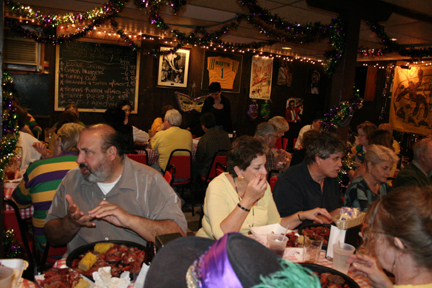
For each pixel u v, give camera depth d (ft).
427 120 23.17
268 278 1.41
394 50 17.79
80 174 5.57
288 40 13.58
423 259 2.81
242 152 5.69
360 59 25.14
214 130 14.14
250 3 10.73
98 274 3.80
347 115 11.76
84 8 14.51
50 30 17.93
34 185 6.43
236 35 18.97
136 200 5.56
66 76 19.04
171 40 21.57
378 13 11.89
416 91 23.71
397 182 8.68
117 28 18.06
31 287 3.77
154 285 1.99
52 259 6.63
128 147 13.25
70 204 4.54
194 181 16.24
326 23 14.99
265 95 26.25
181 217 5.47
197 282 1.59
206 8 13.44
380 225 3.04
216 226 5.33
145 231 4.82
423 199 2.90
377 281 3.78
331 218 5.90
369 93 26.22
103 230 5.57
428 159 8.38
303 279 1.45
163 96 22.34
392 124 25.52
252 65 25.04
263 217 6.16
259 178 5.12
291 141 28.30
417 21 13.66
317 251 4.79
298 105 28.12
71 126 7.06
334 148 6.75
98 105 20.22
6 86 6.35
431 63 22.67
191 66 22.80
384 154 7.06
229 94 24.75
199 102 23.32
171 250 2.02
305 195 7.17
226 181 6.04
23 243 6.72
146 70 21.40
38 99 18.42
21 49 17.30
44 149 9.15
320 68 28.60
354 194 7.32
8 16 15.96
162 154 13.94
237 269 1.43
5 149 6.30
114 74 20.38
